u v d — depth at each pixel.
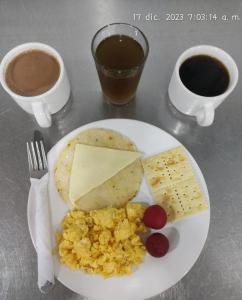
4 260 0.71
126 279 0.65
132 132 0.75
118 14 0.89
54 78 0.70
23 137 0.79
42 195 0.69
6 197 0.75
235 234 0.73
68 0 0.90
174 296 0.68
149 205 0.71
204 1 0.90
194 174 0.72
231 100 0.82
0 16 0.89
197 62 0.73
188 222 0.68
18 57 0.72
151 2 0.90
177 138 0.79
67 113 0.81
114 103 0.81
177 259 0.66
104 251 0.66
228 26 0.88
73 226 0.67
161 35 0.87
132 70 0.66
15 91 0.69
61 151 0.73
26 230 0.73
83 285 0.64
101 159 0.72
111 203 0.71
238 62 0.85
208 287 0.69
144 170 0.73
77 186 0.71
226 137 0.80
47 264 0.64
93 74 0.84
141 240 0.69
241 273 0.70
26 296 0.68
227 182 0.76
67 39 0.86
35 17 0.89
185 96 0.70
